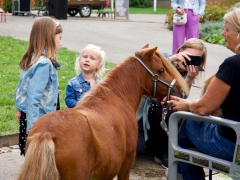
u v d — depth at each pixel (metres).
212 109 3.26
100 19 20.59
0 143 5.39
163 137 4.90
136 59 3.66
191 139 3.62
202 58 4.57
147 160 5.18
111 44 13.11
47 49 4.02
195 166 3.75
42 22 4.06
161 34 15.91
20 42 12.11
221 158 3.39
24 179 2.53
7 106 6.55
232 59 3.22
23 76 4.10
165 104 3.71
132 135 3.45
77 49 11.89
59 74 8.70
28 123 3.81
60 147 2.64
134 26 18.06
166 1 35.47
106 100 3.34
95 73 4.62
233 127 3.12
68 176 2.67
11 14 21.23
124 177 3.49
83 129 2.79
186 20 9.11
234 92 3.25
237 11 3.29
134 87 3.62
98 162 2.88
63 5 19.34
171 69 3.70
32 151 2.57
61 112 2.88
